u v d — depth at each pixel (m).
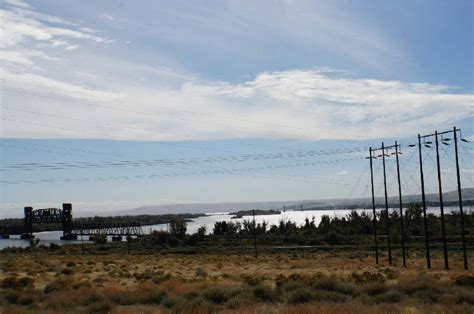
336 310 22.95
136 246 148.25
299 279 38.97
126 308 27.44
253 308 26.25
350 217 171.50
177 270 64.06
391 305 25.47
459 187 52.94
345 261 75.12
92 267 69.31
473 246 102.56
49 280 49.03
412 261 69.56
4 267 66.25
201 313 25.27
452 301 26.70
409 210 154.88
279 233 171.50
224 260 87.00
